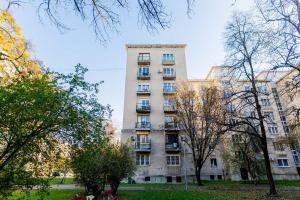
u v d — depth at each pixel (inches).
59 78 259.3
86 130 269.6
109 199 483.2
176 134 1384.1
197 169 1054.4
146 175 1286.9
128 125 1397.6
